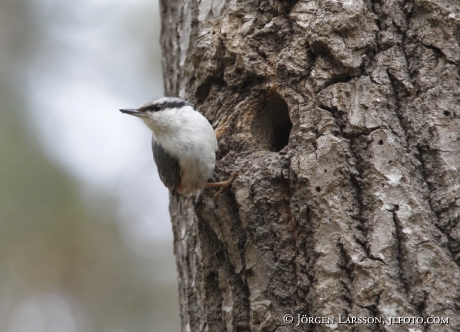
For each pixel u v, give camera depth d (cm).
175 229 974
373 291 620
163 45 1051
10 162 1345
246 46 841
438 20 709
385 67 717
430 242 623
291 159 727
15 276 1394
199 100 926
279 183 745
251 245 743
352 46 732
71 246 1414
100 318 1414
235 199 772
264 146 868
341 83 729
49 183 1380
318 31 746
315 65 762
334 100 721
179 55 992
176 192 969
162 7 1059
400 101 702
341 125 710
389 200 651
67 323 1397
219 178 841
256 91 845
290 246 717
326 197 676
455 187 641
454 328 590
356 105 706
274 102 855
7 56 1501
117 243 1466
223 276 784
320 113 723
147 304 1449
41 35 1545
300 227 697
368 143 684
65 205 1402
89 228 1435
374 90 705
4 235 1351
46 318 1389
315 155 698
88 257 1434
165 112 927
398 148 671
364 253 641
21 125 1397
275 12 838
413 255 623
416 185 656
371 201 660
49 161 1395
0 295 1386
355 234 653
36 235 1380
